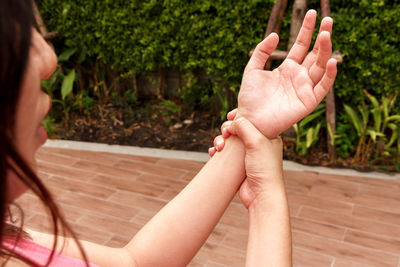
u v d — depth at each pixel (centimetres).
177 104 476
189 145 403
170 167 359
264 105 69
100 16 427
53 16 448
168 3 395
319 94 67
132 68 452
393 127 345
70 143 410
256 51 72
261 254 59
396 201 296
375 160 351
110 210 289
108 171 350
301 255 238
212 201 70
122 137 421
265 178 66
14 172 34
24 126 35
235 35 392
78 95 466
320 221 271
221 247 245
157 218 71
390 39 343
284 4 355
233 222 269
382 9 337
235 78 412
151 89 496
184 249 69
